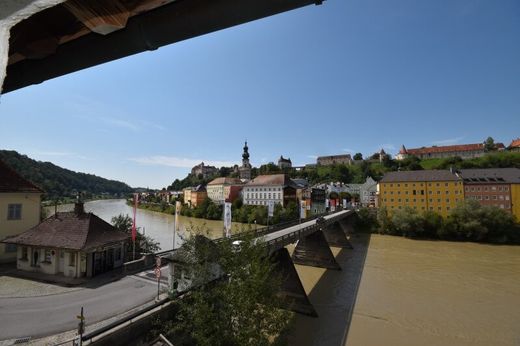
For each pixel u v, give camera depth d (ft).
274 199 345.92
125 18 6.53
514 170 275.80
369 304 95.50
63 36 7.55
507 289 110.01
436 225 221.87
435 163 499.51
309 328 79.00
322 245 142.00
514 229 207.82
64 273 71.00
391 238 228.43
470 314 88.69
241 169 549.13
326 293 105.91
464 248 190.19
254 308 48.75
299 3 6.45
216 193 444.14
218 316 46.62
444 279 122.01
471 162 440.04
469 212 216.33
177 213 98.89
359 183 524.52
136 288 62.44
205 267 50.98
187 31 7.21
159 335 42.50
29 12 4.07
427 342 73.20
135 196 85.61
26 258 76.28
